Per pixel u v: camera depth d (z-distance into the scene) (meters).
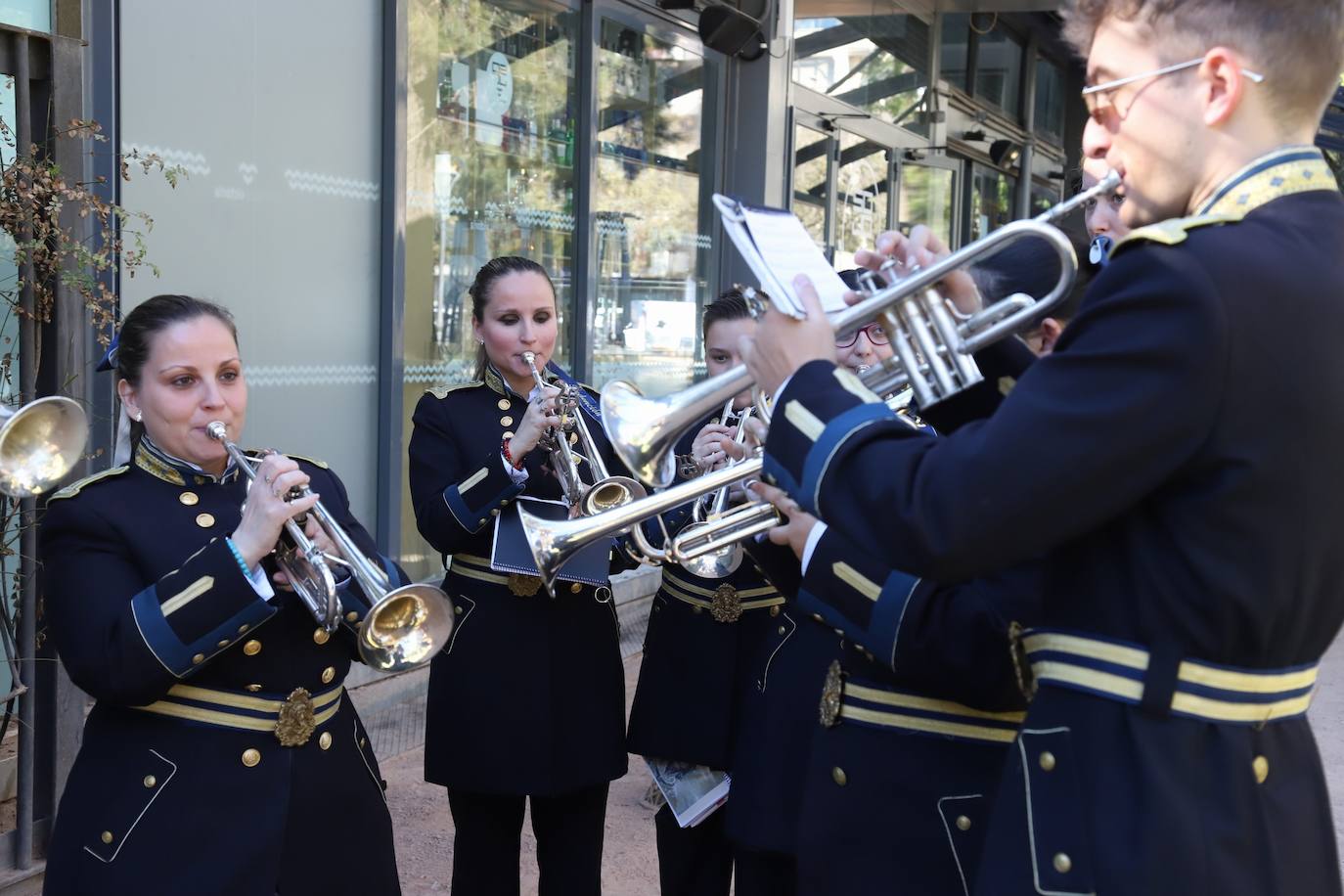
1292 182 1.27
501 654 2.67
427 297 5.02
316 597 1.84
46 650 2.81
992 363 1.66
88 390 3.29
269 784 1.87
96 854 1.81
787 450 1.38
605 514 1.85
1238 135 1.27
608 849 3.54
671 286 6.72
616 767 2.77
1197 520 1.20
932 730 1.78
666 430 1.63
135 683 1.74
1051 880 1.26
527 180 5.56
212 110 4.00
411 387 4.95
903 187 9.48
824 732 1.88
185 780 1.83
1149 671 1.24
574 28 5.79
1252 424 1.17
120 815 1.81
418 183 4.92
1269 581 1.20
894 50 9.09
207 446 1.93
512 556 2.60
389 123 4.66
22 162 2.69
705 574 2.46
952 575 1.25
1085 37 1.38
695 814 2.68
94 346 3.09
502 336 2.79
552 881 2.80
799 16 7.66
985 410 1.67
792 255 1.51
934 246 1.55
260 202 4.21
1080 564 1.30
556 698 2.68
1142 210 1.35
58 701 2.82
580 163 5.88
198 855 1.80
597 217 6.05
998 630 1.61
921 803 1.76
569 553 1.86
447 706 2.70
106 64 3.61
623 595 5.96
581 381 5.98
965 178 10.95
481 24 5.19
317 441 4.52
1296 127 1.29
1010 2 9.45
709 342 2.80
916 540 1.24
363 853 2.00
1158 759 1.23
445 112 5.04
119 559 1.87
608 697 2.77
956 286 1.56
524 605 2.70
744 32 6.31
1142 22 1.30
